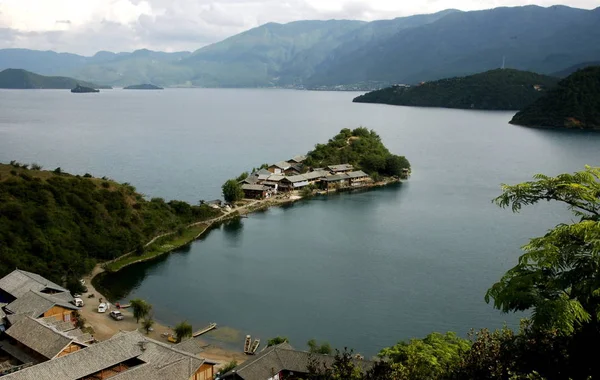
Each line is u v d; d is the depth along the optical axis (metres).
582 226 21.36
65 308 60.75
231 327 64.69
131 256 90.62
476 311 67.50
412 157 192.12
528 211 117.00
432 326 63.78
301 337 61.75
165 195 133.62
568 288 23.89
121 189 104.44
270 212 122.69
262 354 51.75
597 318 20.67
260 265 86.75
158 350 50.38
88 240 87.31
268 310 69.38
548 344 21.89
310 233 104.75
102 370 47.50
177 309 70.12
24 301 60.09
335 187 146.12
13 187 88.62
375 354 57.31
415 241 97.31
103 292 76.00
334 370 25.53
